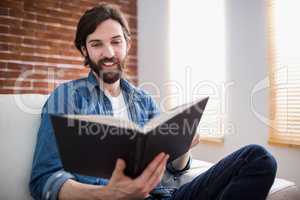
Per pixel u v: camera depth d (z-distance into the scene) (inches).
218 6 88.8
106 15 49.3
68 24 110.1
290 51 71.8
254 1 78.5
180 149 37.9
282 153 72.8
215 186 39.7
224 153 85.8
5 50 99.5
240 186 37.1
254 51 78.5
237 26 82.8
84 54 52.0
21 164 44.8
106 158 30.5
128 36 53.5
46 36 106.2
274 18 74.4
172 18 106.0
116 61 50.1
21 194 44.2
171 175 52.7
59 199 35.8
